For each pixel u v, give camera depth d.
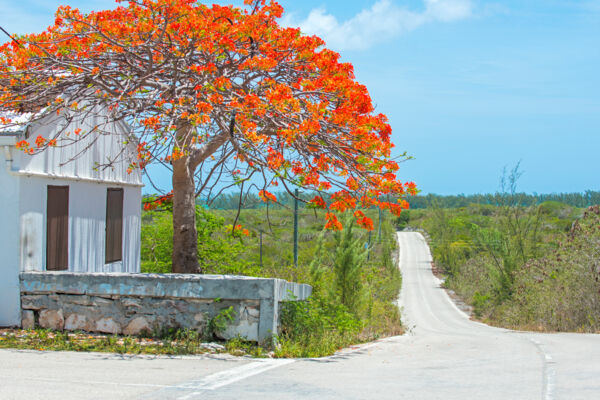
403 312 36.19
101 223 13.55
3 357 7.75
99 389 5.77
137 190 15.45
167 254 18.56
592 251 18.38
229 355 8.40
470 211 84.94
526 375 6.96
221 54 11.09
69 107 10.70
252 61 10.71
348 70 11.69
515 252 31.50
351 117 10.60
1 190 10.41
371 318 20.08
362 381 6.52
